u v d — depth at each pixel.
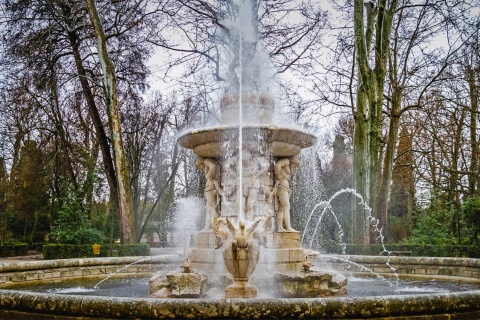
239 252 7.05
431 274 12.38
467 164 28.62
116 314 5.09
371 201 20.06
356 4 20.53
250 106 9.40
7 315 5.59
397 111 22.50
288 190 9.41
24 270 10.37
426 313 5.30
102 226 29.33
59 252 20.97
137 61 25.86
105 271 12.54
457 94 23.08
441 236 21.48
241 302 4.99
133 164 34.00
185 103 31.14
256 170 8.99
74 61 26.14
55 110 30.16
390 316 5.19
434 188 27.75
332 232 28.92
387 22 21.53
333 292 7.94
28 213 36.41
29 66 23.80
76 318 5.24
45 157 33.25
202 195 25.48
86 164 29.84
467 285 9.74
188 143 9.48
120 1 23.55
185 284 7.56
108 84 22.58
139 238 33.56
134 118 31.97
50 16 24.23
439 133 27.86
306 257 8.27
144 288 9.06
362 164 20.23
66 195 24.77
